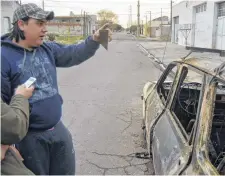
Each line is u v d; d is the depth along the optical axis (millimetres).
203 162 1983
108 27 2533
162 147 2840
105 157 4320
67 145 2383
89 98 7820
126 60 17312
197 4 25359
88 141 4898
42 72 2244
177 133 2645
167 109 3332
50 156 2316
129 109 6758
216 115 3736
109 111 6609
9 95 2141
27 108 1836
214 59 2920
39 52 2287
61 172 2393
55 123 2279
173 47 28031
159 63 15203
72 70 13180
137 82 10102
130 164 4105
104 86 9430
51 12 2215
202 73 2465
